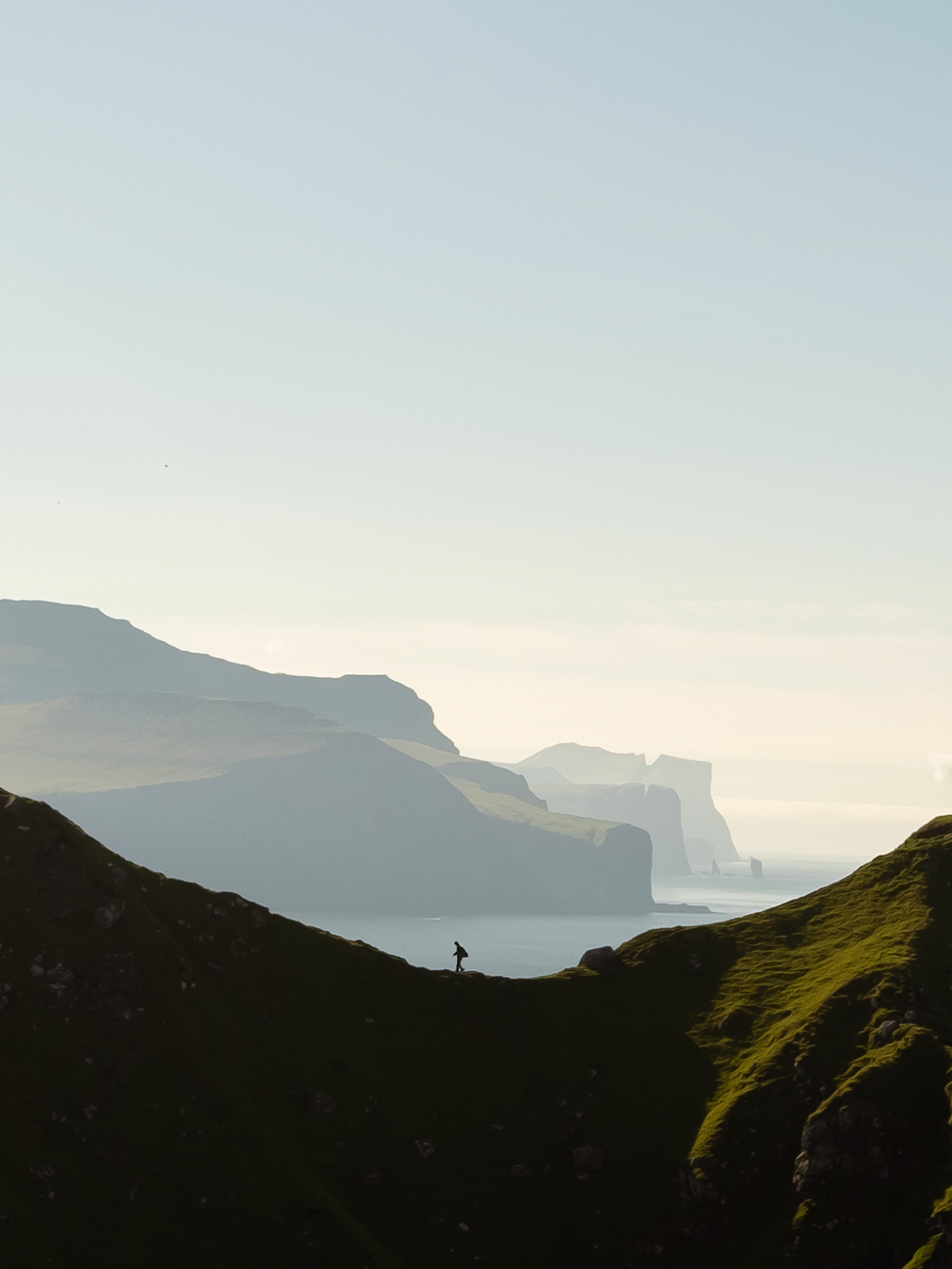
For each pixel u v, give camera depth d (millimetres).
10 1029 84625
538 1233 83000
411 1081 94875
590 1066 99000
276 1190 79000
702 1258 81125
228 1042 91938
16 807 101750
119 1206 75312
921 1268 74188
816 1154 84438
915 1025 93750
